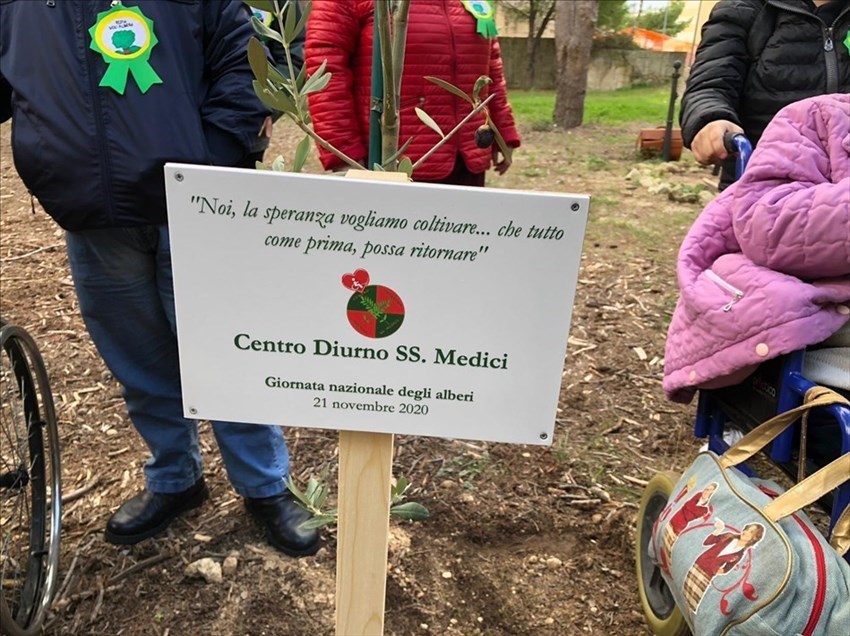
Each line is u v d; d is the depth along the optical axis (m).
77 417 2.90
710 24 2.40
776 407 1.64
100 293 1.90
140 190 1.71
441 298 1.09
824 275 1.56
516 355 1.12
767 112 2.34
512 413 1.16
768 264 1.59
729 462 1.60
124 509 2.24
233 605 2.03
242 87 1.79
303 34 2.37
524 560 2.24
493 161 2.93
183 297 1.11
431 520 2.37
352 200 1.04
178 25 1.71
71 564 2.16
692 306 1.71
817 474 1.40
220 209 1.05
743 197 1.65
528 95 18.70
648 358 3.45
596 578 2.18
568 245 1.05
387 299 1.10
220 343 1.14
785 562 1.35
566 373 3.32
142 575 2.12
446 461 2.68
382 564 1.25
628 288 4.21
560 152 8.19
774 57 2.29
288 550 2.18
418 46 2.36
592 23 9.95
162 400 2.11
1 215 5.41
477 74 2.50
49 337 3.57
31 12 1.64
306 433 2.84
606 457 2.73
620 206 5.93
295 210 1.05
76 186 1.69
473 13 2.42
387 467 1.21
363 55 2.35
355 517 1.23
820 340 1.51
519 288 1.08
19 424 2.74
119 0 1.65
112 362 2.02
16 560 2.18
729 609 1.38
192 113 1.73
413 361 1.14
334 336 1.13
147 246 1.87
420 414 1.17
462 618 2.03
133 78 1.65
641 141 7.90
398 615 2.02
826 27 2.23
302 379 1.16
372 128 1.64
